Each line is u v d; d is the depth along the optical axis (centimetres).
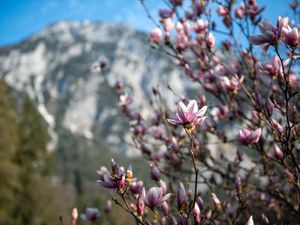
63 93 16625
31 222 2836
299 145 317
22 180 2994
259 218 379
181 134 386
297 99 365
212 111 396
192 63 424
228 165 376
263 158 335
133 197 289
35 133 3941
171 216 275
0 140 2508
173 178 366
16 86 16925
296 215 362
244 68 396
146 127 422
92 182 9144
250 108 356
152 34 412
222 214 291
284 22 249
